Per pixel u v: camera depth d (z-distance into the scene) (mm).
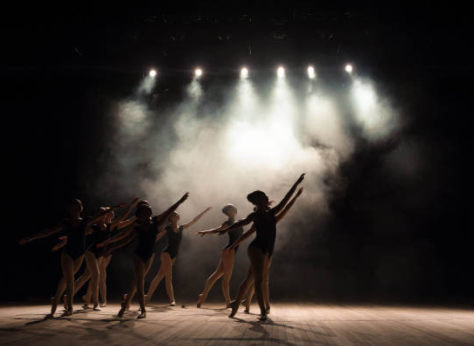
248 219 4531
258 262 4367
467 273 10711
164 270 6562
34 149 10977
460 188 10734
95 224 5730
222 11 8266
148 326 4016
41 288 10633
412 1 7879
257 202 4520
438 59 9398
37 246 10930
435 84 10094
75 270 4906
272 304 7188
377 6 8016
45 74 10078
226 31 8836
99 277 6125
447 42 8906
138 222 4840
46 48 9477
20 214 10992
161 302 7520
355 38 8953
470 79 9820
